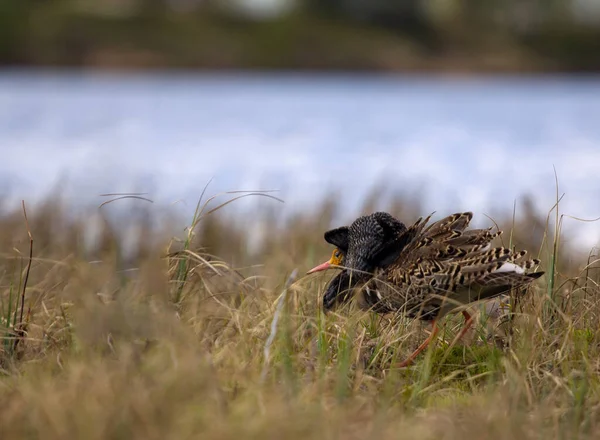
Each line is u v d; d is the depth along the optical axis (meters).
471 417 8.06
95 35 104.31
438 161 34.91
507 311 10.90
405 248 10.47
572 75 116.38
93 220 18.62
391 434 7.46
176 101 65.94
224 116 54.56
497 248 9.58
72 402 7.48
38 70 101.62
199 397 7.78
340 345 9.77
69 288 10.80
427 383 9.38
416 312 10.23
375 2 119.31
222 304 10.23
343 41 112.50
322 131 46.66
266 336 9.80
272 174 30.88
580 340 9.84
